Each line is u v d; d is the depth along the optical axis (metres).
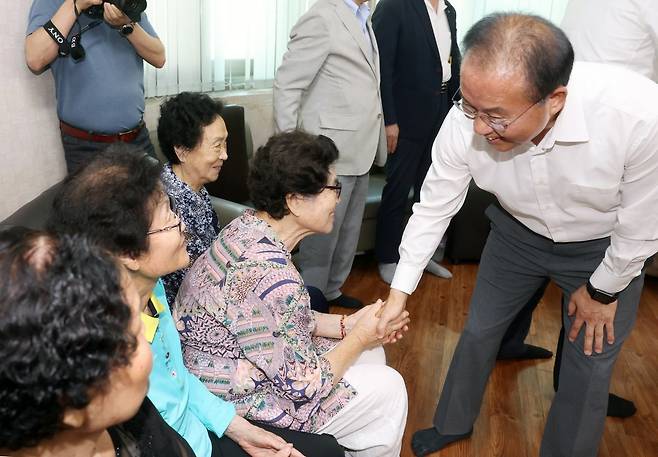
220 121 1.65
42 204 1.51
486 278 1.78
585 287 1.56
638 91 1.25
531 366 2.44
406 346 2.54
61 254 0.59
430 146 3.00
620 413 2.15
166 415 1.10
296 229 1.38
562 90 1.10
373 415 1.43
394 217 3.04
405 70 2.78
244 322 1.23
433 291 3.06
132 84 1.91
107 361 0.58
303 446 1.31
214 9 3.11
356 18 2.36
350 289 3.04
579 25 2.13
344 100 2.40
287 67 2.36
